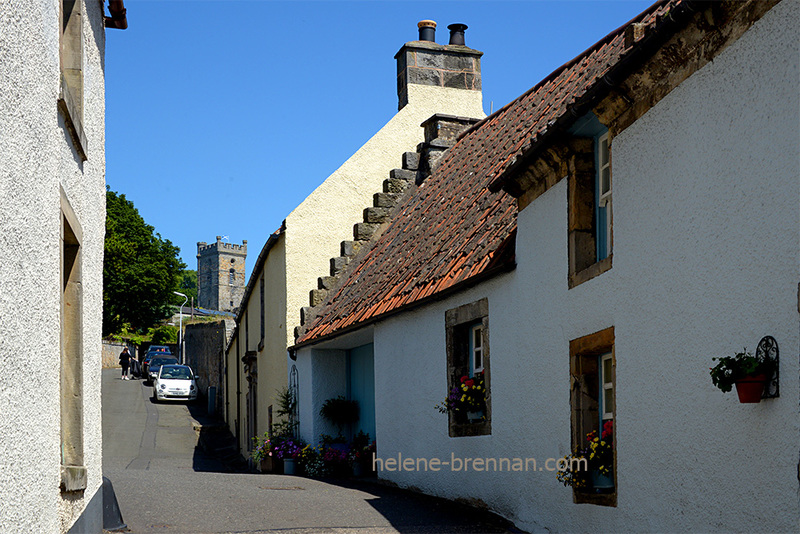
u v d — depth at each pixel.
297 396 17.91
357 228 17.94
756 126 5.39
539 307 8.98
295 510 10.10
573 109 7.57
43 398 4.64
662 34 6.12
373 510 10.27
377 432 13.91
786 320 5.06
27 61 4.29
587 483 7.93
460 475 10.87
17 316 4.05
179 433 30.02
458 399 10.78
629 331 7.06
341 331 14.91
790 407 4.99
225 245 131.88
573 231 8.27
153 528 8.82
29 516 4.21
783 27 5.14
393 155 19.64
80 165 6.62
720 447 5.71
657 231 6.62
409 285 12.80
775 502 5.12
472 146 16.11
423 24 20.44
